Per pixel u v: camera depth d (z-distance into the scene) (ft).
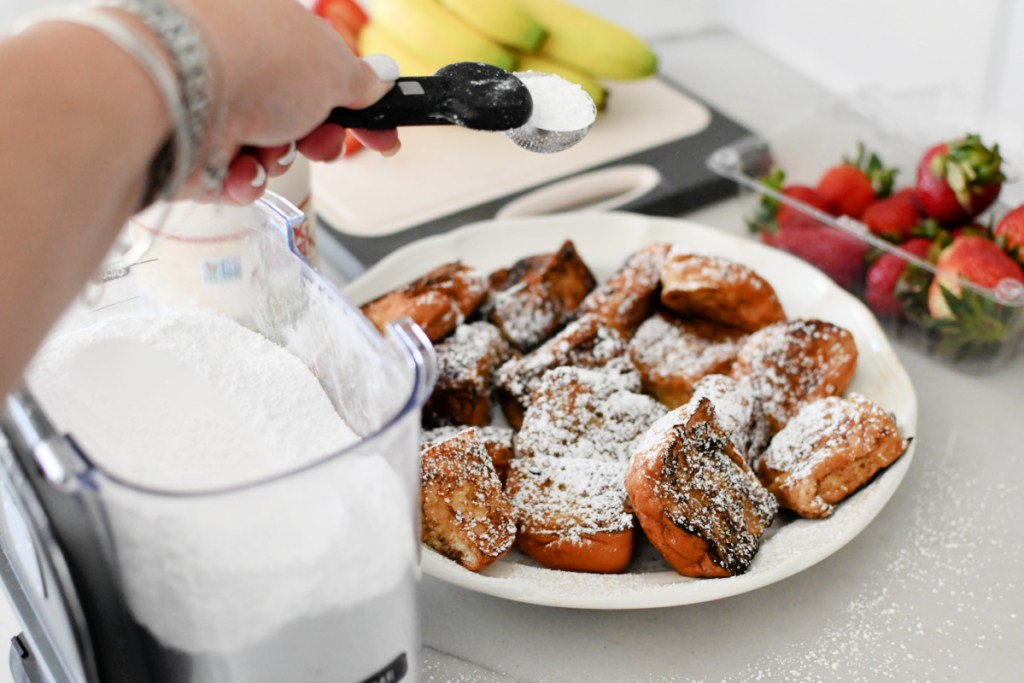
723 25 4.41
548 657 2.44
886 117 3.49
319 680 2.09
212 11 1.85
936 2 3.93
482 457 2.52
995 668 2.41
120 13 1.71
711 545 2.42
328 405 2.29
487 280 2.90
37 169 1.56
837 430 2.59
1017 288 2.84
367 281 2.97
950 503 2.68
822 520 2.55
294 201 2.66
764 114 3.84
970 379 2.96
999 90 3.93
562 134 2.28
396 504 2.03
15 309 1.56
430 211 3.36
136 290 2.42
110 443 2.14
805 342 2.78
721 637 2.46
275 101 1.98
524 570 2.47
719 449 2.53
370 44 3.72
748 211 3.27
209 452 2.16
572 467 2.56
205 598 1.93
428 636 2.47
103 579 1.98
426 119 2.19
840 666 2.42
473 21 3.60
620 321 2.89
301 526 1.90
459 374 2.70
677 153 3.55
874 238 3.04
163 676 2.08
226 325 2.36
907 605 2.51
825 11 4.21
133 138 1.68
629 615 2.50
